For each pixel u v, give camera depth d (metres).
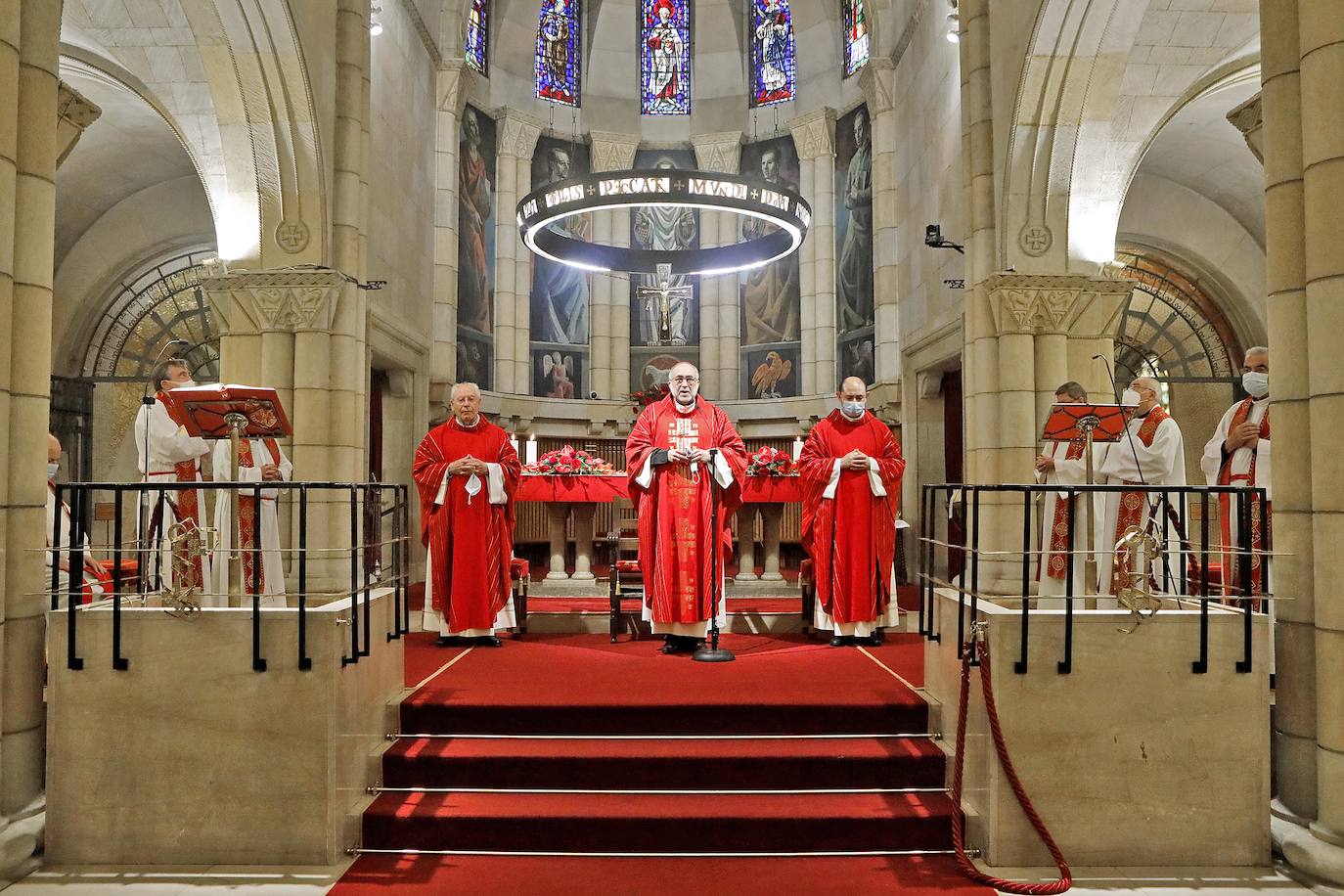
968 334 8.88
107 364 12.91
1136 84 8.21
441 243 13.16
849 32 15.01
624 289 16.23
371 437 11.94
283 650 4.24
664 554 6.81
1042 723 4.21
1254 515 5.98
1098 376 8.41
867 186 14.17
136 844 4.22
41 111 4.30
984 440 8.52
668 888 3.98
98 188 12.02
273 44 7.85
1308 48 4.08
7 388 4.14
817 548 7.38
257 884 4.03
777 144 16.12
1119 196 8.48
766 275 16.08
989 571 8.34
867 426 7.47
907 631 8.22
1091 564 6.51
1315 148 4.05
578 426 15.73
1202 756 4.22
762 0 16.30
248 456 6.94
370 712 4.79
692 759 4.74
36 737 4.36
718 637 6.93
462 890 3.96
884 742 4.98
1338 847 3.94
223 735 4.23
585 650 7.00
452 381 13.27
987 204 8.77
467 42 13.95
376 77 10.25
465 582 7.11
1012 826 4.17
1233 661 4.25
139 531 4.77
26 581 4.27
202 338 13.16
